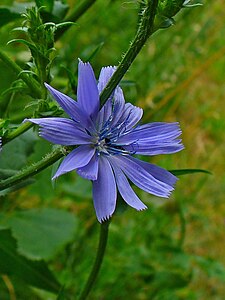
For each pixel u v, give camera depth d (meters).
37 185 0.30
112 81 0.16
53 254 0.29
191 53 0.39
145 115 0.33
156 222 0.33
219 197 0.39
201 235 0.37
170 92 0.35
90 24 0.37
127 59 0.15
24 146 0.23
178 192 0.36
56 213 0.30
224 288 0.35
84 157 0.16
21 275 0.25
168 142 0.17
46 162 0.16
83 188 0.31
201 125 0.42
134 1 0.16
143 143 0.17
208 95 0.44
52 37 0.17
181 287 0.29
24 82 0.18
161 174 0.16
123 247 0.32
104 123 0.16
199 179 0.39
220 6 0.42
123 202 0.18
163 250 0.30
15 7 0.24
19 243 0.29
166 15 0.16
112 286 0.29
